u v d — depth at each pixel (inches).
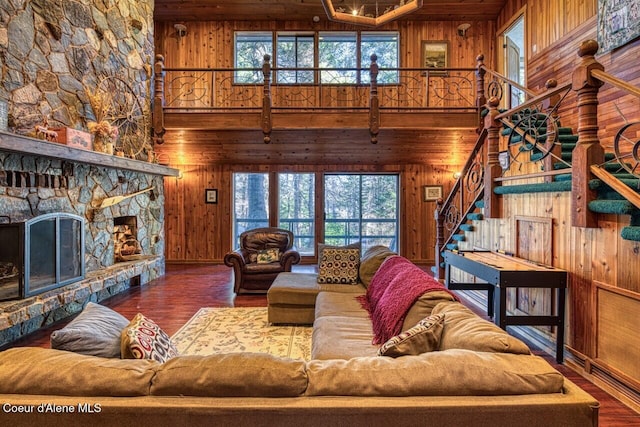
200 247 292.5
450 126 223.5
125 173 200.2
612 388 92.8
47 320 144.7
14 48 133.3
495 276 114.5
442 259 213.2
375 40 288.4
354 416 44.0
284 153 273.3
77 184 161.5
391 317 86.9
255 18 282.0
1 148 109.0
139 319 69.0
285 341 130.0
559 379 47.0
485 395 45.7
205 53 286.0
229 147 264.4
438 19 284.0
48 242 134.0
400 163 288.0
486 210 155.6
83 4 170.1
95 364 48.4
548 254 121.3
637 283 86.4
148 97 225.5
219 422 44.1
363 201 296.7
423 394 45.7
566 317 111.9
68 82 159.9
